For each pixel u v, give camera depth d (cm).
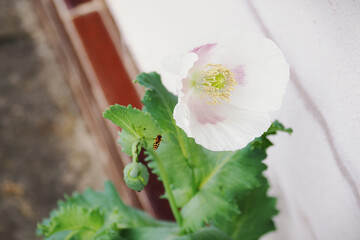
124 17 69
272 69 27
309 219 45
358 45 28
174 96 35
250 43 27
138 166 28
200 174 38
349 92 30
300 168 42
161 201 62
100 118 75
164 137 35
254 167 37
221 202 37
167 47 59
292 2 33
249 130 28
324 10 30
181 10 51
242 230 47
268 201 46
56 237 42
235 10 41
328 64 31
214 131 28
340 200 37
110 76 67
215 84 28
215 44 27
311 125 37
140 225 45
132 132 29
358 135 31
